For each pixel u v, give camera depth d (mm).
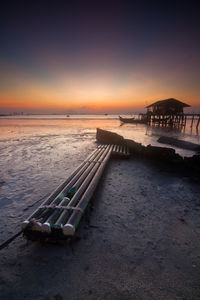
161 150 7887
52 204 3014
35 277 2098
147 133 23250
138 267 2227
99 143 12914
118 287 1945
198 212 3613
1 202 4094
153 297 1827
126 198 4285
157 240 2764
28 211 3691
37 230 2504
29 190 4770
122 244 2678
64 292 1899
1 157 8609
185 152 10648
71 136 17719
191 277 2070
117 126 36250
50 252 2516
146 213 3592
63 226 2432
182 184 5195
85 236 2875
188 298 1812
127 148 9672
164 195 4449
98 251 2525
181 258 2381
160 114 34969
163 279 2045
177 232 2961
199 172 6203
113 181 5438
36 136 17641
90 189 3684
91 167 5391
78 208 2873
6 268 2238
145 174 6102
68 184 4016
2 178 5715
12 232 2998
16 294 1891
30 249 2586
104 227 3127
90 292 1893
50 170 6543
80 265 2264
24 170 6547
